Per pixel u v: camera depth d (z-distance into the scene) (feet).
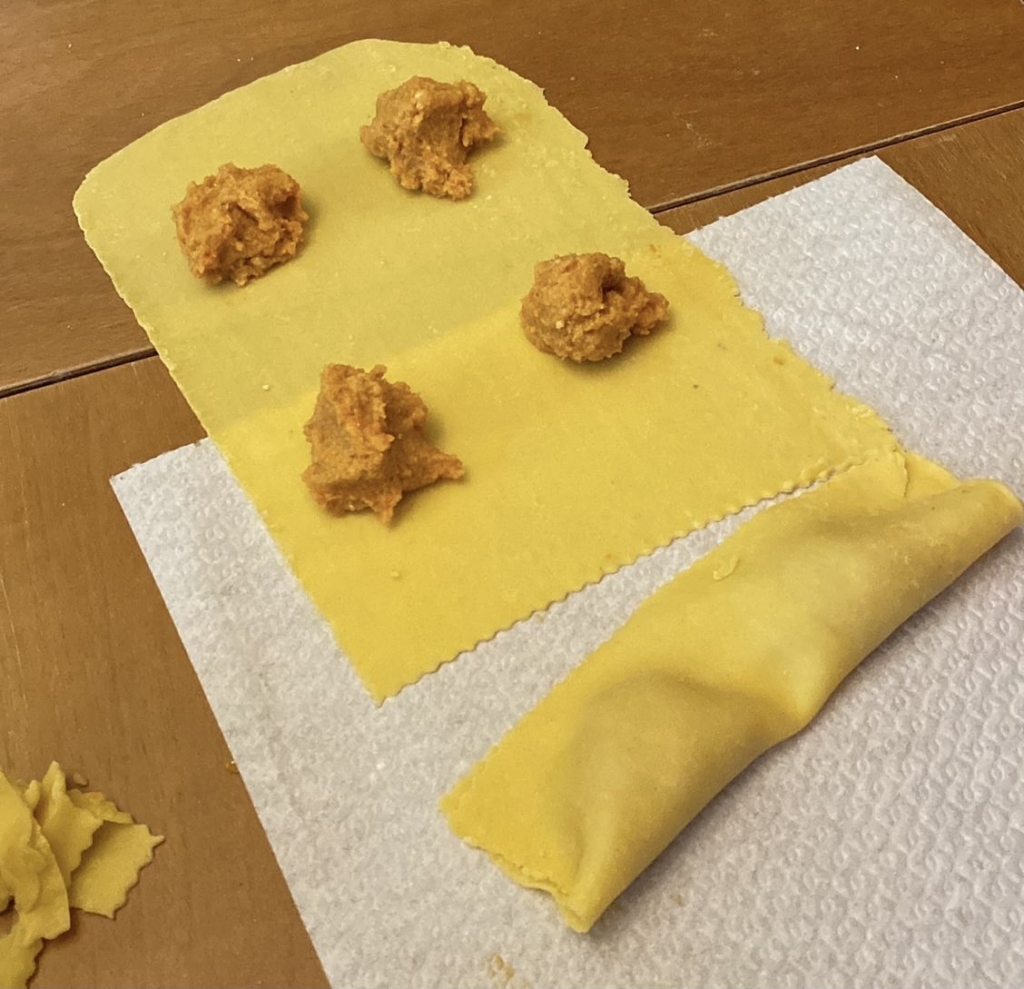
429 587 0.79
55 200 1.00
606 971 0.67
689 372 0.89
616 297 0.87
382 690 0.75
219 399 0.87
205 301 0.93
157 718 0.73
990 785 0.72
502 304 0.92
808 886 0.69
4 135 1.05
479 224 0.98
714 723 0.70
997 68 1.11
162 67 1.11
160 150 1.03
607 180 1.00
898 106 1.08
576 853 0.68
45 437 0.85
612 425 0.86
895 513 0.80
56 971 0.66
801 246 0.97
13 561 0.79
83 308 0.93
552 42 1.13
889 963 0.67
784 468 0.84
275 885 0.69
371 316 0.92
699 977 0.66
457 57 1.11
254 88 1.08
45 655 0.75
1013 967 0.67
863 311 0.93
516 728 0.73
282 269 0.95
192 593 0.78
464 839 0.70
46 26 1.15
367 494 0.80
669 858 0.70
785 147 1.04
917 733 0.74
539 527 0.81
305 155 1.03
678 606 0.77
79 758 0.72
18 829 0.67
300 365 0.89
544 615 0.78
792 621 0.75
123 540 0.80
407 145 0.98
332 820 0.70
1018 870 0.69
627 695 0.72
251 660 0.76
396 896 0.68
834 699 0.76
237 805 0.71
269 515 0.81
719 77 1.10
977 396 0.88
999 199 1.01
